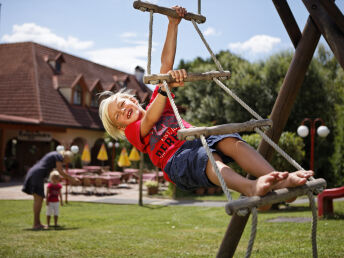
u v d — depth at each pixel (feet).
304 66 11.06
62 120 82.48
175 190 53.21
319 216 28.81
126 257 17.90
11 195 53.26
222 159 7.92
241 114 79.51
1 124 67.26
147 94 117.70
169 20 9.84
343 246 17.84
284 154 6.86
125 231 26.53
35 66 89.30
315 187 6.41
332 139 67.26
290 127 71.31
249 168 7.16
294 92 11.23
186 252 18.80
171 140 8.68
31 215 35.76
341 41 9.41
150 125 9.03
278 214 32.58
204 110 86.07
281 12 11.03
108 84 105.81
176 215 35.32
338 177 52.39
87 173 68.85
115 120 9.84
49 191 29.12
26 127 72.95
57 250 19.85
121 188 66.74
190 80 8.64
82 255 18.51
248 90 79.25
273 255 16.74
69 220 32.76
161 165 8.81
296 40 11.36
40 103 80.69
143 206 44.39
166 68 9.68
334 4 9.23
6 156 86.12
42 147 85.25
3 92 84.02
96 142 96.78
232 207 5.51
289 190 6.08
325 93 70.85
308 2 10.22
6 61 92.58
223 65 91.15
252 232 5.47
